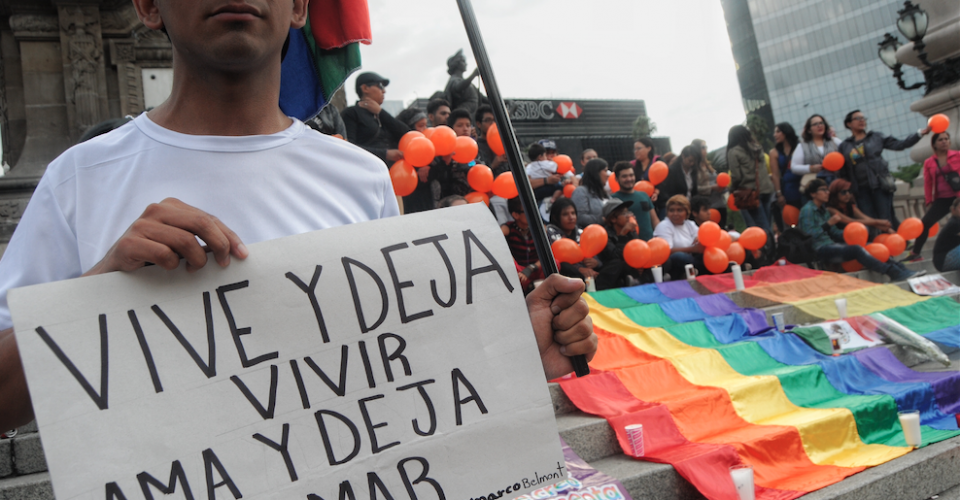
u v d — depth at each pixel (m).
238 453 0.80
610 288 5.64
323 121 4.19
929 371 4.53
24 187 5.91
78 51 6.31
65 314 0.76
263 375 0.83
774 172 7.86
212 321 0.83
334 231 0.93
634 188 6.74
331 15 1.32
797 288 6.16
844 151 7.56
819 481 3.07
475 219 1.01
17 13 6.23
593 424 3.32
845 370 4.31
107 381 0.76
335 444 0.84
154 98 6.57
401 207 4.61
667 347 4.57
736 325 5.00
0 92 6.20
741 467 2.92
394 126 5.19
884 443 3.61
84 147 0.86
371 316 0.90
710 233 5.85
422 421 0.89
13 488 2.45
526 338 0.96
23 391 0.76
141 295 0.80
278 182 0.92
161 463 0.76
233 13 0.81
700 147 7.38
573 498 2.71
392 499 0.85
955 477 3.40
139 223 0.75
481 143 6.37
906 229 7.10
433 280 0.95
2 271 0.80
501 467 0.90
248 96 0.92
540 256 1.01
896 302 6.04
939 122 7.40
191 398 0.79
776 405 3.84
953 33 7.91
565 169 6.22
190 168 0.87
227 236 0.81
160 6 0.84
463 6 1.05
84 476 0.73
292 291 0.88
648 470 2.96
